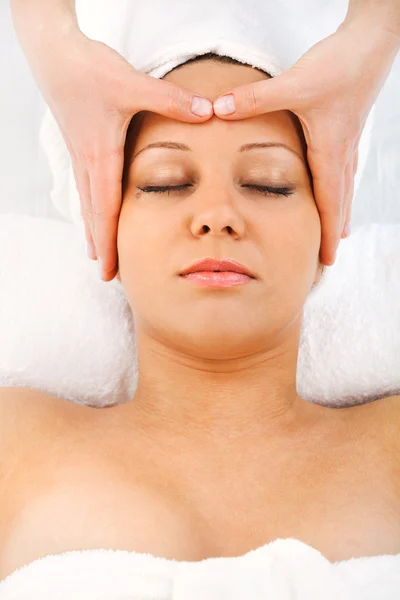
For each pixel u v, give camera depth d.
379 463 0.99
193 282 0.93
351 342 1.21
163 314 0.96
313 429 1.03
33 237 1.23
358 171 1.23
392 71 1.46
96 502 0.91
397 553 0.90
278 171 0.98
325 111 0.98
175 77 1.01
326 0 1.10
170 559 0.87
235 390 1.01
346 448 1.01
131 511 0.91
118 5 1.06
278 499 0.94
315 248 1.00
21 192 1.45
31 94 1.45
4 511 0.93
